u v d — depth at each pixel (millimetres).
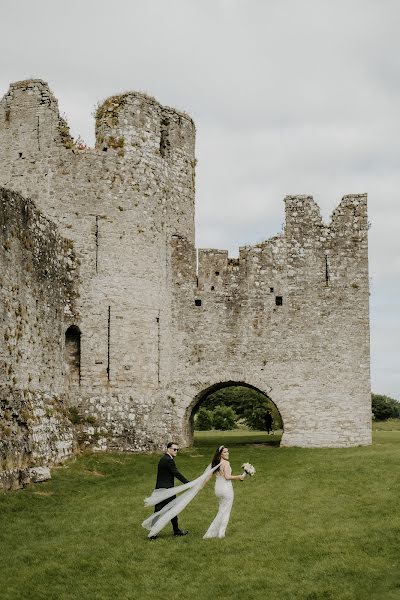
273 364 31234
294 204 32344
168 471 14195
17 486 18453
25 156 28156
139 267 28203
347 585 11344
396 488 18547
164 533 14367
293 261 31922
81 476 21531
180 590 11195
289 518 15547
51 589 11164
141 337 27891
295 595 10984
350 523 14930
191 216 32125
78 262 27094
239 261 31797
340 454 26969
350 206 32469
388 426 57562
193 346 30953
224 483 14070
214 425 56938
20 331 20812
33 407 21438
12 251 20422
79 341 26766
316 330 31500
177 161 31250
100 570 12031
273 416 55656
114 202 28062
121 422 26656
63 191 27625
